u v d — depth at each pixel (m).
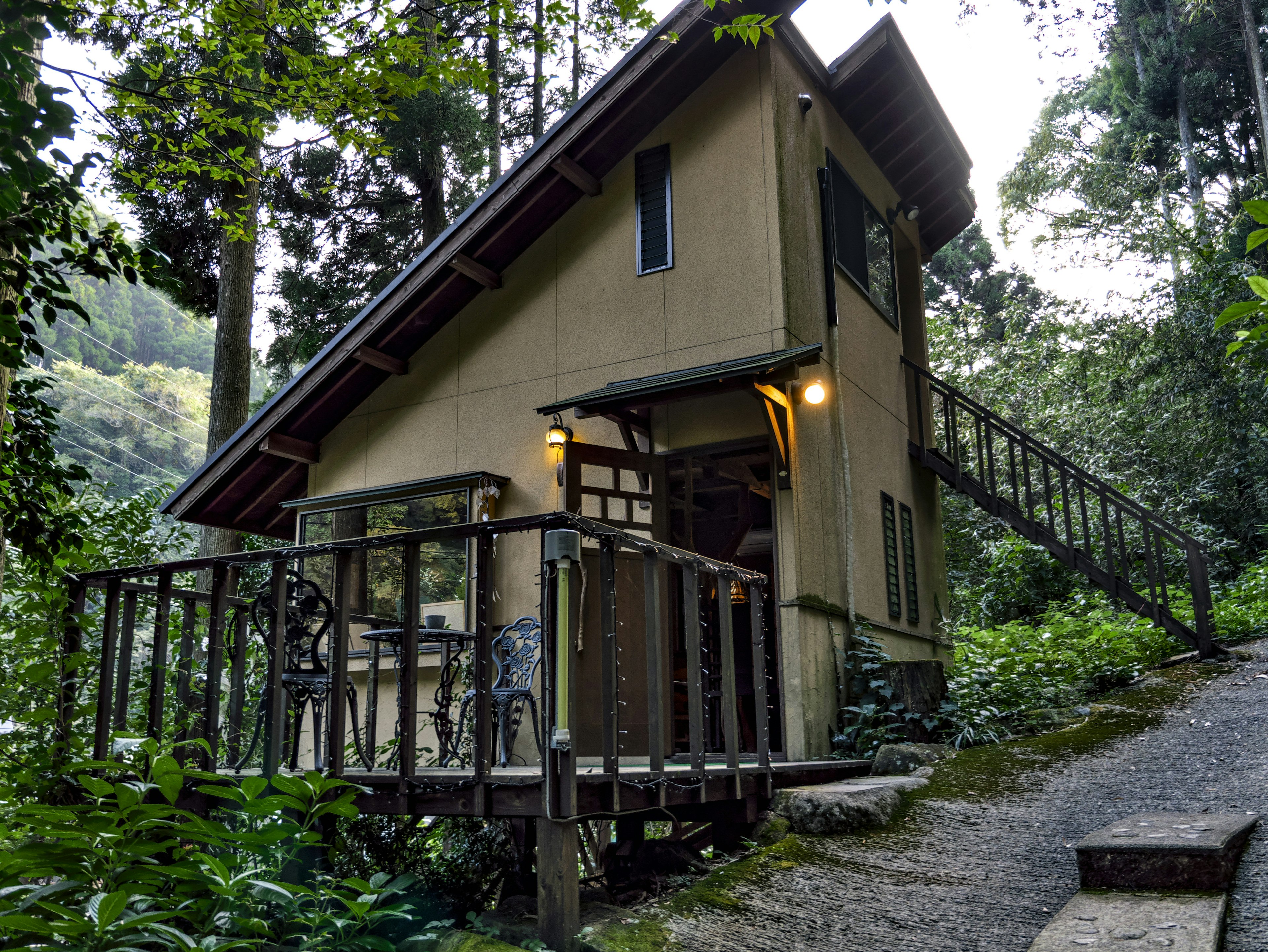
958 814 5.07
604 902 3.99
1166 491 14.67
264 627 5.44
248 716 6.55
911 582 9.54
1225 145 21.09
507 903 3.94
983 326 20.17
